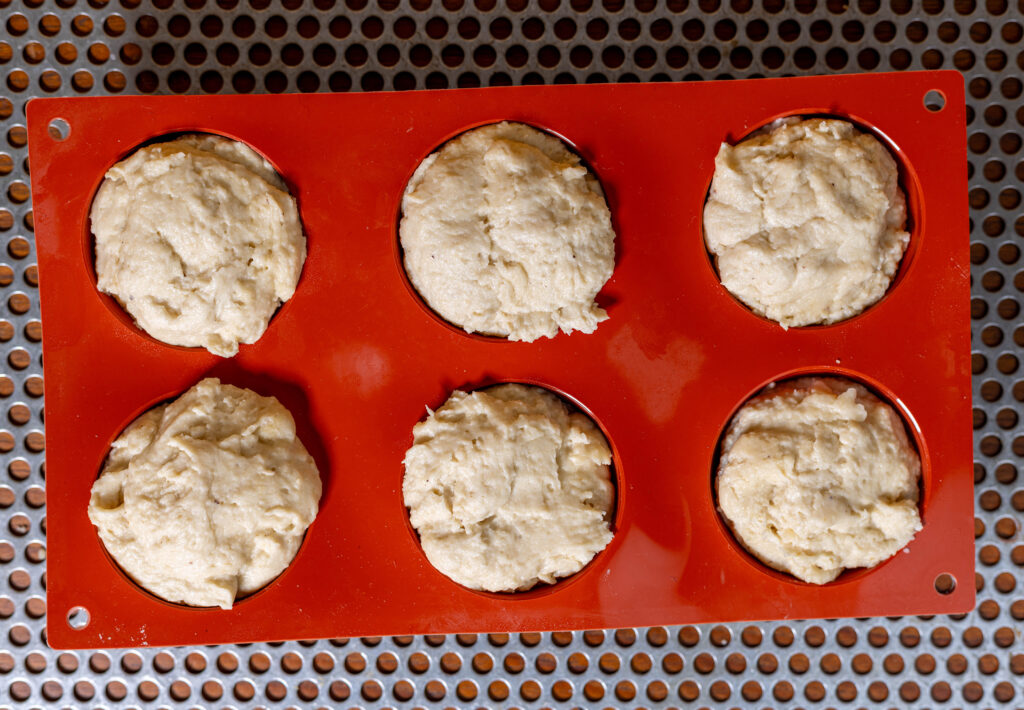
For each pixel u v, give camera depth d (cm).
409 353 39
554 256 38
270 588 39
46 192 39
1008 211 41
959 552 39
